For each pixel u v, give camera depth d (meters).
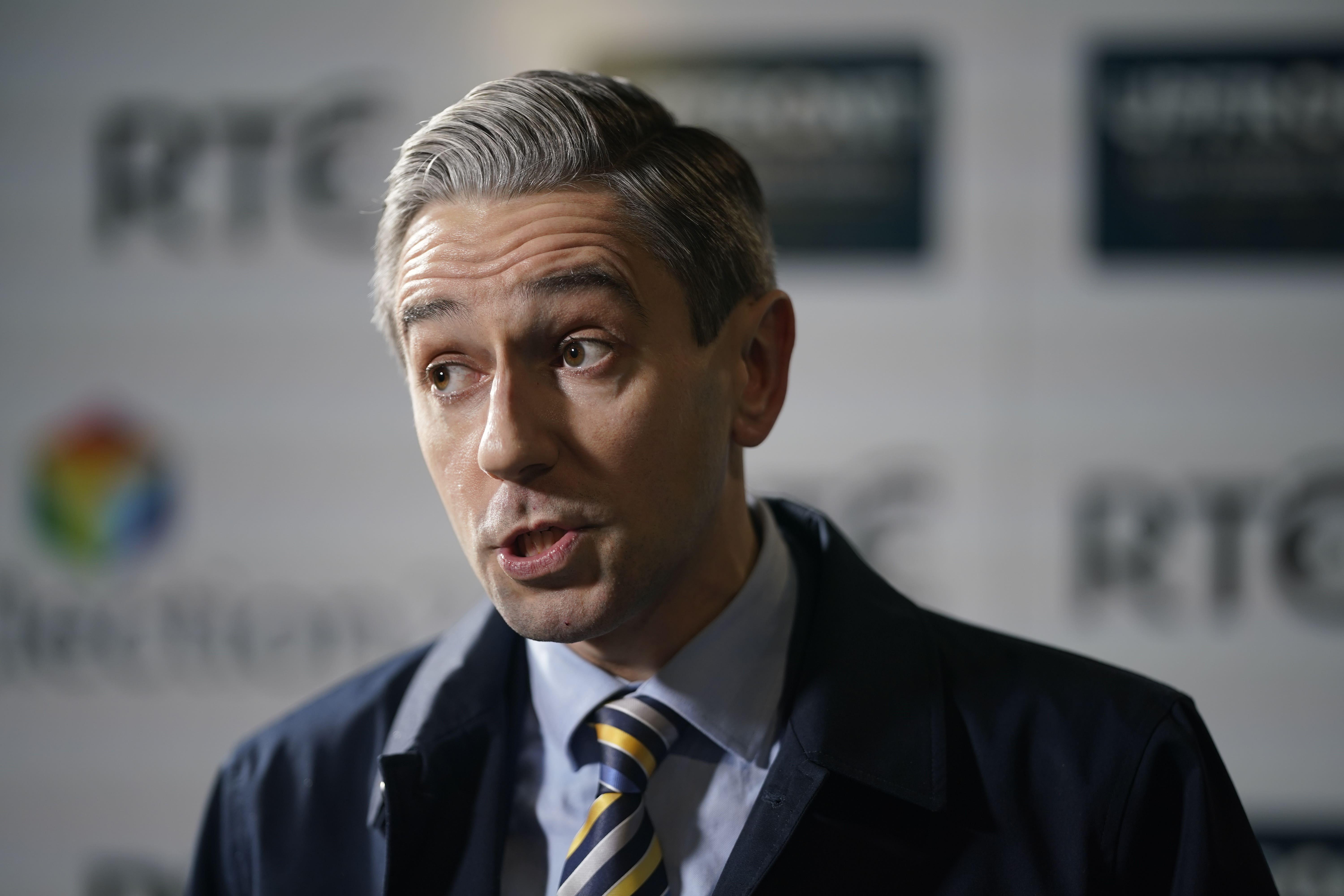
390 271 1.88
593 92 1.84
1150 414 5.26
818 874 1.82
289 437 5.53
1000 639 2.16
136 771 5.47
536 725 2.13
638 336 1.70
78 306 5.57
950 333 5.34
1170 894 1.83
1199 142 5.27
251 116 5.57
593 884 1.78
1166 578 5.23
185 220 5.57
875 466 5.35
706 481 1.81
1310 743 5.14
